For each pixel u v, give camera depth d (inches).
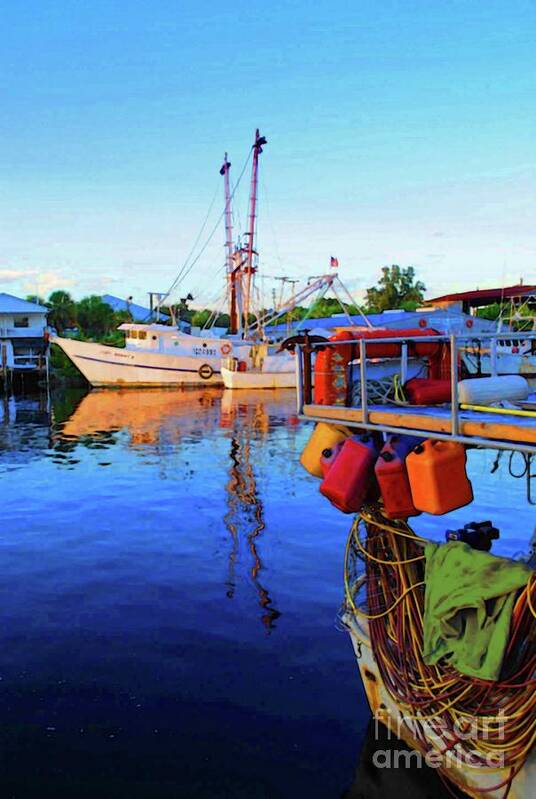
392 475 190.7
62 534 480.1
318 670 272.2
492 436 164.2
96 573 393.7
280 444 935.0
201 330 2279.8
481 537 209.9
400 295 3978.8
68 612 335.0
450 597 180.9
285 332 2353.6
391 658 213.0
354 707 245.1
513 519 493.0
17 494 613.9
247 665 276.7
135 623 320.5
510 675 173.2
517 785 177.9
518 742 172.1
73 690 257.1
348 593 235.8
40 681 264.1
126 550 439.5
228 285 2276.1
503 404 185.2
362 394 202.2
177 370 2078.0
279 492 616.1
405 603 205.5
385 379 229.1
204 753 218.8
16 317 2504.9
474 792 192.1
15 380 2220.7
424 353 231.0
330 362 221.3
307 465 227.9
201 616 328.5
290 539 462.6
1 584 376.2
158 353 2062.0
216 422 1209.4
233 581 378.0
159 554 430.9
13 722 235.8
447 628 180.2
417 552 211.2
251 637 303.6
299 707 245.1
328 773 209.9
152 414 1359.5
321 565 405.1
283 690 256.8
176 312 2731.3
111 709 243.9
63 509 555.8
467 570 182.4
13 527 499.8
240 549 440.1
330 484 206.2
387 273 3993.6
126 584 374.9
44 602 348.2
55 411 1441.9
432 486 179.2
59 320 3383.4
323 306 3882.9
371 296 4001.0
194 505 567.2
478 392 181.6
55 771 209.8
